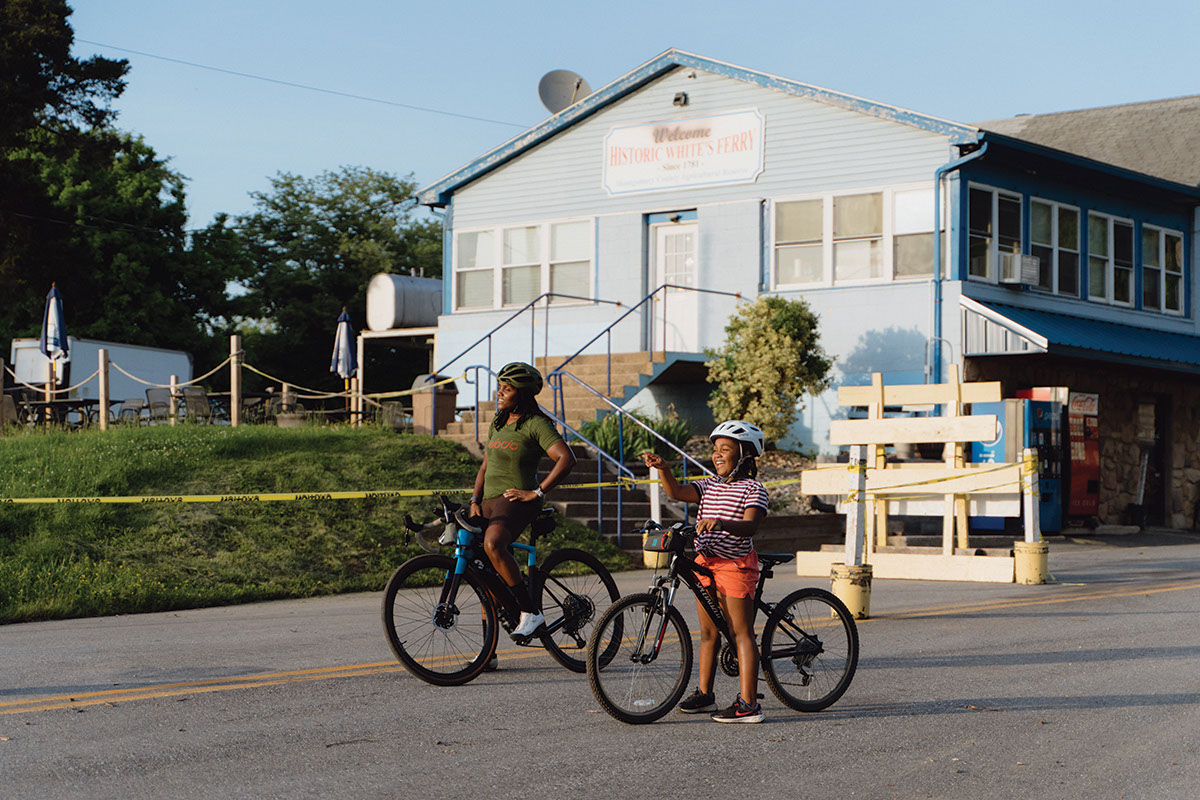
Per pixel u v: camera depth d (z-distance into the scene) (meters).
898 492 15.21
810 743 6.63
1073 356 21.86
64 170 45.91
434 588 8.34
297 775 5.93
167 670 8.55
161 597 12.12
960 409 15.84
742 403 21.92
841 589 11.21
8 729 6.78
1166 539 22.98
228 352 50.19
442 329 27.86
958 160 22.25
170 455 16.39
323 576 13.60
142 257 46.53
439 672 8.15
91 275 44.84
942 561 14.56
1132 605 12.21
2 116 40.97
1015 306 23.61
